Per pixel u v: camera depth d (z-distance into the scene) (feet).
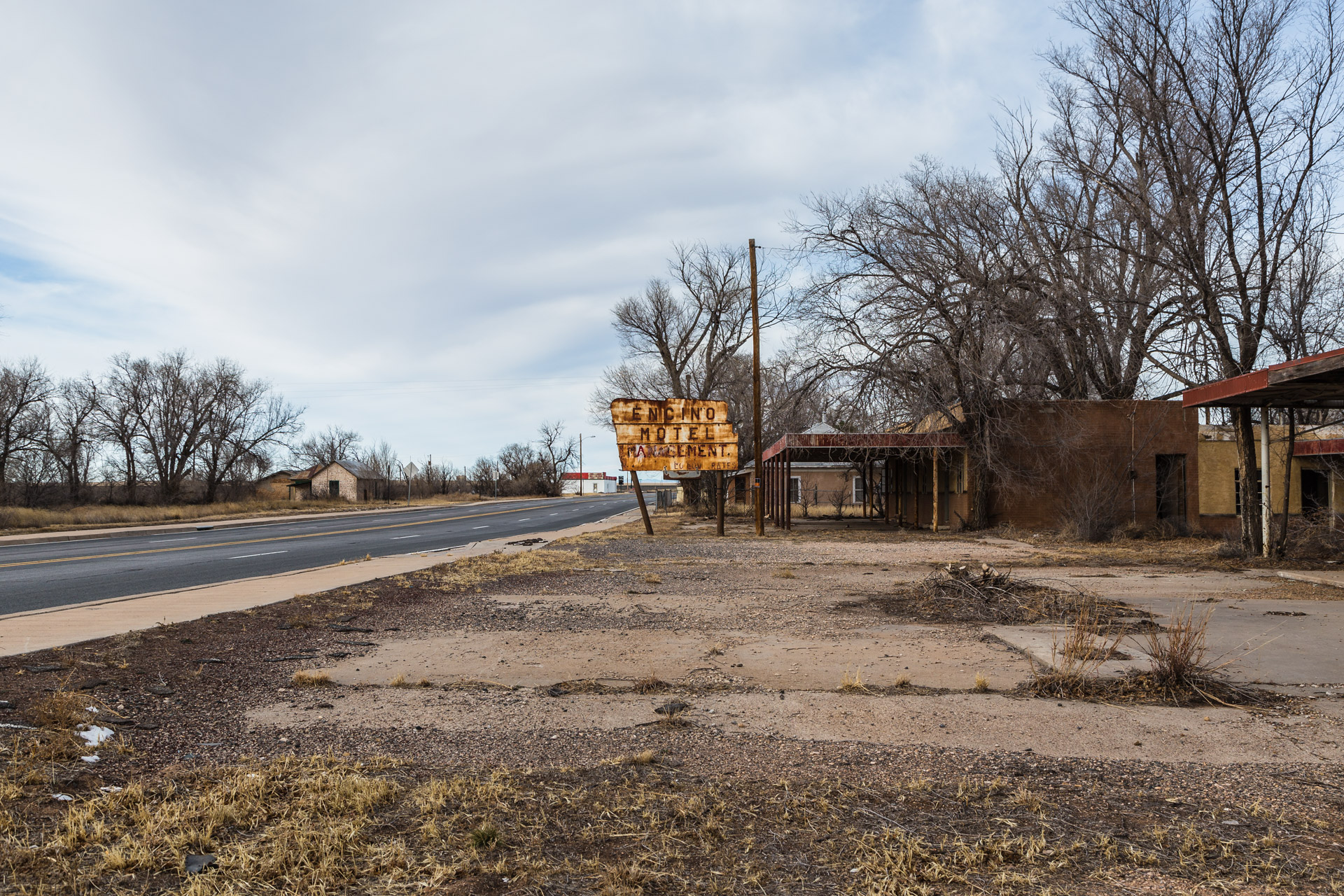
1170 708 18.92
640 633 28.81
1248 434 53.21
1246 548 53.47
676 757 15.57
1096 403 81.87
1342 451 76.28
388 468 316.40
